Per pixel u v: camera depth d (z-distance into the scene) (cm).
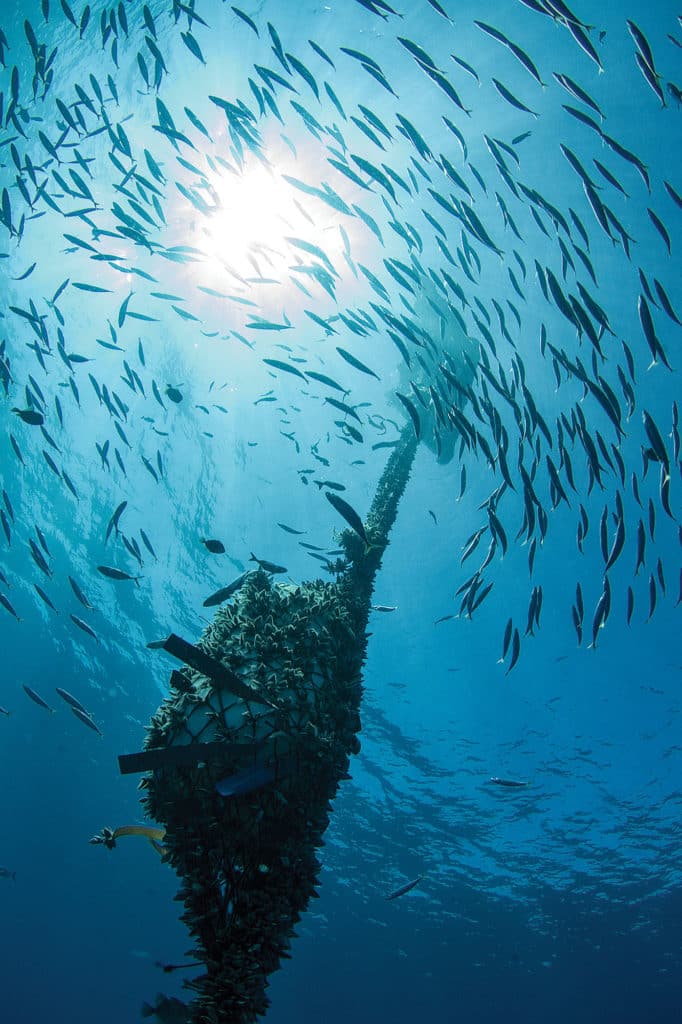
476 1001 2481
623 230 502
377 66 547
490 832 2150
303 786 324
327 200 636
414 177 620
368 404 852
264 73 596
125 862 2625
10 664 2450
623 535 536
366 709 1972
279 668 352
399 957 2459
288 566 1864
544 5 458
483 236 572
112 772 2525
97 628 2222
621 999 2353
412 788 2120
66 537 2059
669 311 489
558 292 520
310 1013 2666
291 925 317
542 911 2259
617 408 526
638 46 454
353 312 683
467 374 912
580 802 2044
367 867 2311
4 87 1441
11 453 1978
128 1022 2828
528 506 562
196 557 1938
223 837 314
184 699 340
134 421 1795
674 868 2088
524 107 525
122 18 652
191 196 754
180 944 2734
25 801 2697
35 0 1338
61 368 1788
